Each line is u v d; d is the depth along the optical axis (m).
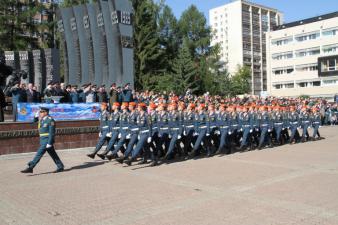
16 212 7.58
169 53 61.78
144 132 12.85
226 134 15.75
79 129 17.55
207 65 58.62
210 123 15.26
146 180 10.48
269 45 79.62
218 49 64.50
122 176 11.13
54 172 11.90
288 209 7.47
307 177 10.59
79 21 28.56
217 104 17.33
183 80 45.84
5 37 43.72
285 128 19.22
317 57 71.62
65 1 50.31
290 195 8.56
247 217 6.97
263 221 6.73
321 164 12.84
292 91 75.06
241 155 15.41
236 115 16.77
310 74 72.50
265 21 114.50
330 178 10.44
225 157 14.86
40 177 11.14
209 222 6.71
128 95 19.02
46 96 17.94
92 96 18.83
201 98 23.66
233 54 109.56
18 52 28.80
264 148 17.75
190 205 7.83
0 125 15.35
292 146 18.53
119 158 13.04
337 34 68.88
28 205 8.09
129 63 24.22
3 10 43.62
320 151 16.42
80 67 28.98
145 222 6.77
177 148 14.73
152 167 12.69
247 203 7.93
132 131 13.03
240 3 108.44
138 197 8.56
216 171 11.70
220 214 7.17
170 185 9.75
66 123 17.19
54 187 9.77
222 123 15.67
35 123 16.27
